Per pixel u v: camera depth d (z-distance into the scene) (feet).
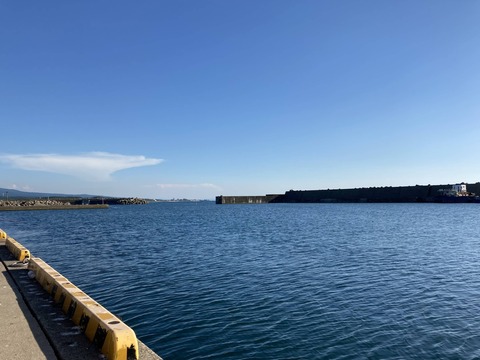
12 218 296.30
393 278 65.87
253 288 58.23
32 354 19.40
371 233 151.94
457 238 133.39
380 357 33.73
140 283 61.26
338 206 543.39
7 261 45.09
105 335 18.84
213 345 35.78
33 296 29.76
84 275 67.56
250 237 136.98
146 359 18.37
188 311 46.24
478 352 35.01
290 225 198.18
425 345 36.50
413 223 208.74
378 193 639.35
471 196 501.56
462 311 47.19
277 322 42.47
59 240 129.49
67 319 24.26
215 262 82.02
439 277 66.95
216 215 332.80
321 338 37.86
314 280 64.03
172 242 122.11
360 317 44.57
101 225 209.97
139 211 463.83
